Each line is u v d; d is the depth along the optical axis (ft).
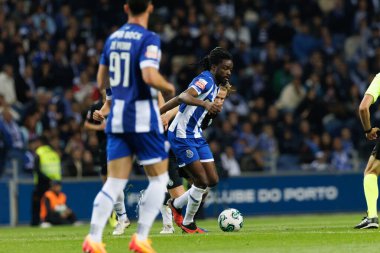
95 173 203.62
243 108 239.09
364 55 266.57
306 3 275.59
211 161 108.78
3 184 195.00
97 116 98.53
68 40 233.35
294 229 114.52
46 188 188.44
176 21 253.44
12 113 219.61
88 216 201.98
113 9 250.16
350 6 274.16
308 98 237.45
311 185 221.46
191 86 104.58
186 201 110.22
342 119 243.60
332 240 90.17
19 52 226.38
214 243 89.15
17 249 88.79
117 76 76.28
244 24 266.36
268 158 220.84
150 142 76.07
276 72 248.52
